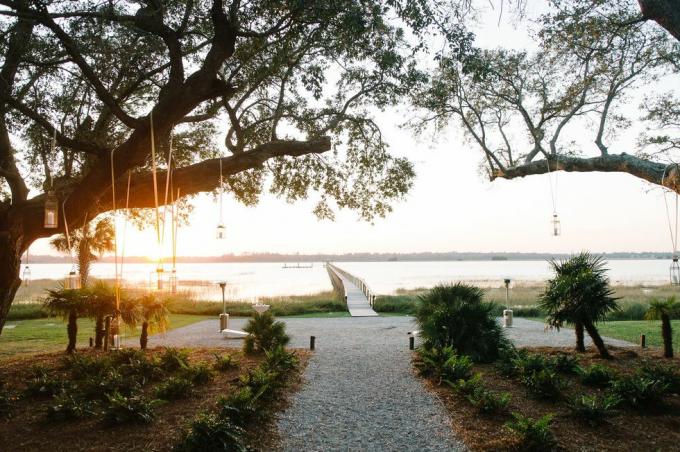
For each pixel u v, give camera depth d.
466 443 5.82
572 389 7.78
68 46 7.96
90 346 12.37
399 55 10.18
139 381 8.28
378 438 6.02
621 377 7.77
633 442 5.70
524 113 11.22
